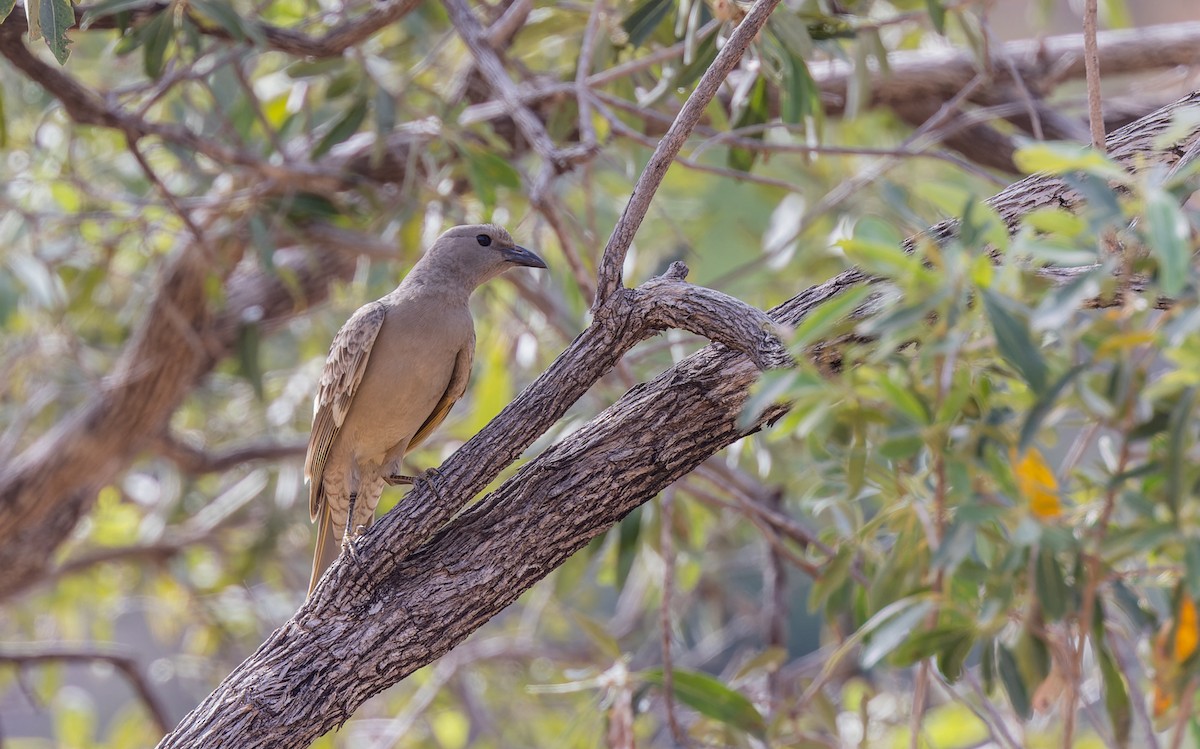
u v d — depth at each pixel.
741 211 14.42
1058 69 12.41
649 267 13.80
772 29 8.40
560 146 10.71
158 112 12.59
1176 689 6.52
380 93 10.41
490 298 12.62
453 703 14.50
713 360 6.41
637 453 6.45
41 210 12.02
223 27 9.35
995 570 6.71
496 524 6.58
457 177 12.05
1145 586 7.43
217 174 11.66
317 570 8.70
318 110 12.16
